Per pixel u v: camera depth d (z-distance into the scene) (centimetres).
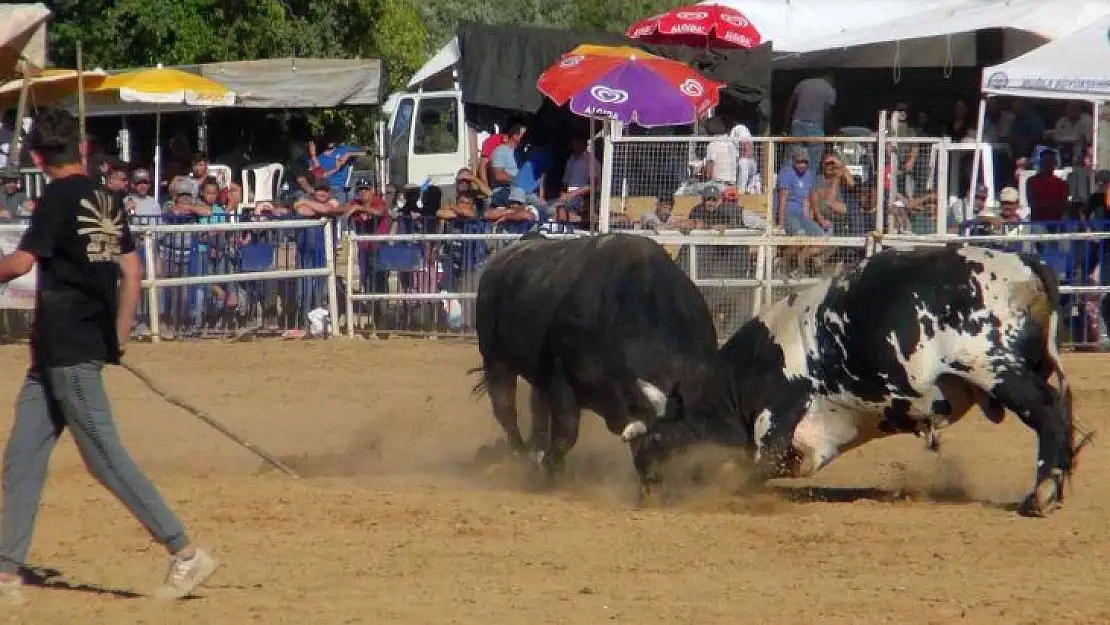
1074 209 3322
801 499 1717
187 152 4116
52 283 1201
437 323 3309
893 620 1161
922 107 4319
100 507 1608
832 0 4534
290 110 4709
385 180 4500
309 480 1795
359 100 4181
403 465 1980
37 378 1226
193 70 4047
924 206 3038
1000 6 4103
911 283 1616
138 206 3381
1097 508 1638
